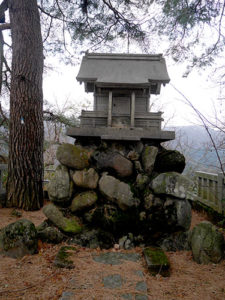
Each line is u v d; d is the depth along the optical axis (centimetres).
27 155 492
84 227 309
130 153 345
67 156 326
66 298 180
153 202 307
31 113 498
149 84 340
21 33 494
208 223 275
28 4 499
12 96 501
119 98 371
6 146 841
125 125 363
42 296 184
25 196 486
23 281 205
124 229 304
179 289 200
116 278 215
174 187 302
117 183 314
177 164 333
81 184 323
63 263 235
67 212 321
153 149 340
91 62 424
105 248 286
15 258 252
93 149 364
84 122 368
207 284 209
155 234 302
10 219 412
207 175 495
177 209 299
